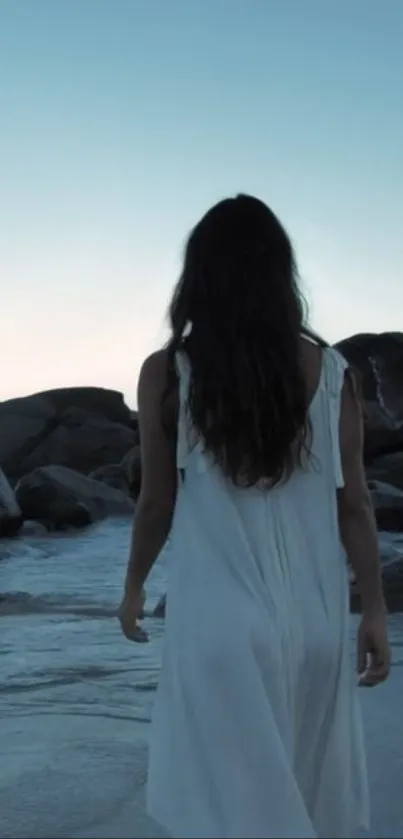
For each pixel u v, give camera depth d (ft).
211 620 8.47
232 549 8.64
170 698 8.64
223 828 8.21
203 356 8.77
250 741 8.27
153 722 8.77
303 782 8.77
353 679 8.93
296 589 8.66
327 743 8.75
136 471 83.76
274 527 8.72
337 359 9.05
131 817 12.67
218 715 8.33
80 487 71.00
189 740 8.43
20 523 61.57
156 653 23.20
